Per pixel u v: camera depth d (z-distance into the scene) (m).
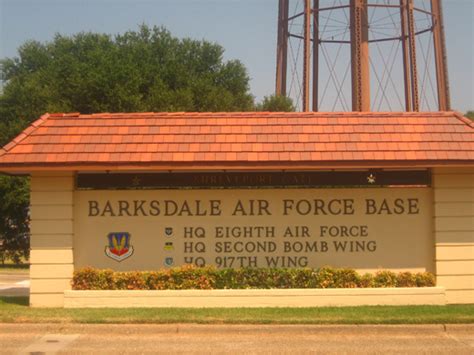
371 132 14.05
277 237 14.24
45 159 13.45
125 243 14.20
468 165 13.70
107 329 11.52
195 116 14.43
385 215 14.31
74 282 13.91
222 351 10.10
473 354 9.97
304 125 14.20
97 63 35.09
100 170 13.94
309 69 27.06
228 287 13.80
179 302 13.58
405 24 29.09
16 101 35.84
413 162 13.59
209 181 14.27
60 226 14.07
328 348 10.31
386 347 10.39
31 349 10.22
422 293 13.75
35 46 41.88
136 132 14.02
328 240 14.25
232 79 40.31
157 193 14.27
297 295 13.60
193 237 14.23
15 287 21.34
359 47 27.50
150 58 36.53
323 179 14.28
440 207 14.20
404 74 29.11
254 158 13.49
